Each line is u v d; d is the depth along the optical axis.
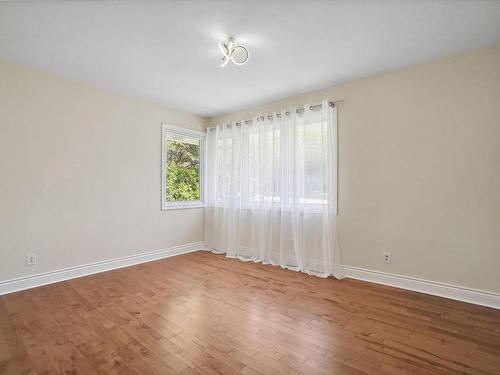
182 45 2.38
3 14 1.93
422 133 2.70
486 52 2.39
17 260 2.73
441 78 2.60
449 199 2.56
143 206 3.82
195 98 3.75
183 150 4.45
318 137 3.33
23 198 2.78
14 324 2.07
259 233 3.87
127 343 1.83
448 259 2.56
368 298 2.56
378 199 2.97
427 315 2.22
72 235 3.12
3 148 2.65
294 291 2.75
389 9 1.89
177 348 1.77
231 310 2.32
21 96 2.76
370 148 3.02
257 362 1.63
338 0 1.80
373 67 2.80
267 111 3.95
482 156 2.40
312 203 3.38
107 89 3.42
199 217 4.61
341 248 3.23
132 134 3.69
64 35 2.21
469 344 1.81
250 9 1.89
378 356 1.68
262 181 3.84
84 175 3.22
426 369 1.56
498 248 2.33
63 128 3.05
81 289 2.79
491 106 2.36
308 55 2.55
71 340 1.86
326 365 1.60
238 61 2.58
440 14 1.94
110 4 1.83
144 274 3.29
